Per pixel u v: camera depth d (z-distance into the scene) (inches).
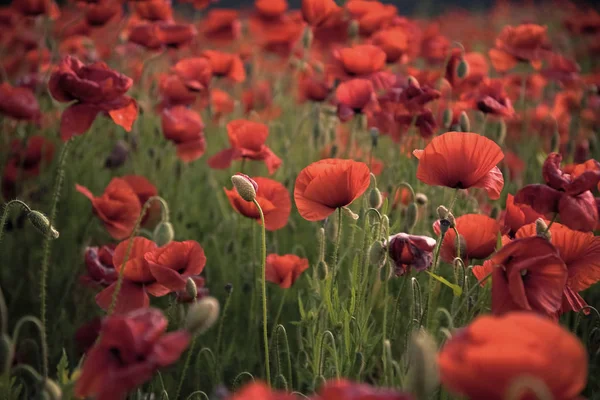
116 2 196.9
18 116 147.9
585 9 394.0
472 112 174.1
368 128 156.0
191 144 152.9
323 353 89.0
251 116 189.5
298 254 141.6
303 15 179.0
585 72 286.7
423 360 51.8
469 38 301.3
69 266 142.9
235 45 262.5
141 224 140.5
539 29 161.0
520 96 195.9
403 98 131.0
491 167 83.0
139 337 56.8
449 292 115.9
